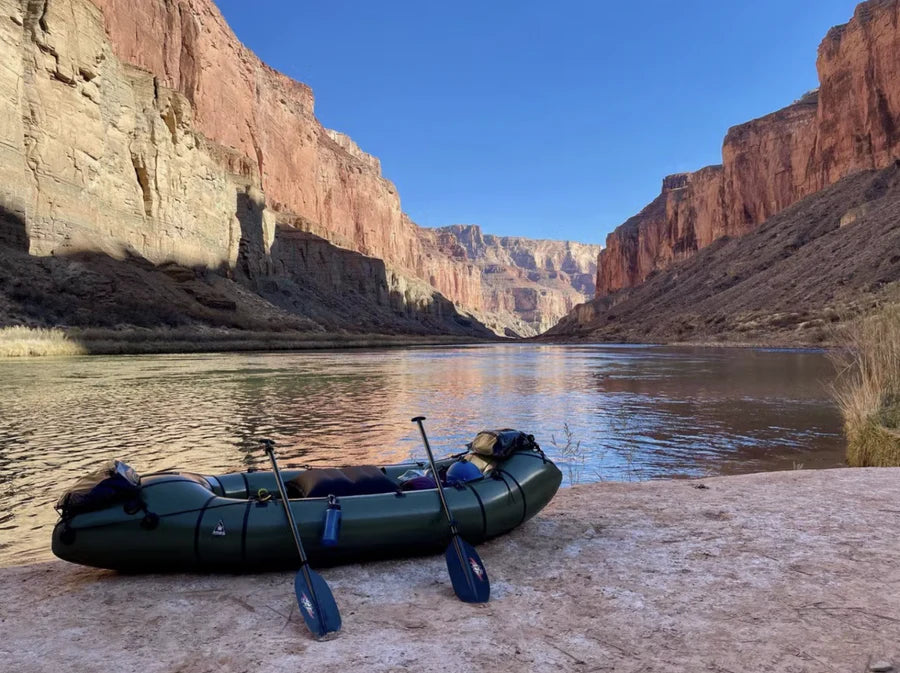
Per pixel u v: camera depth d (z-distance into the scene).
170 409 16.52
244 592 4.05
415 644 3.23
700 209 149.00
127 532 4.20
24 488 8.62
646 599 3.76
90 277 48.59
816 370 29.58
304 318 86.38
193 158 70.56
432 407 17.52
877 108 91.00
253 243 88.00
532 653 3.10
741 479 7.08
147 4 77.25
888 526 5.01
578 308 177.00
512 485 5.08
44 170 47.66
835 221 84.75
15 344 34.88
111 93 57.19
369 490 4.86
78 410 16.09
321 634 3.34
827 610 3.49
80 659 3.12
